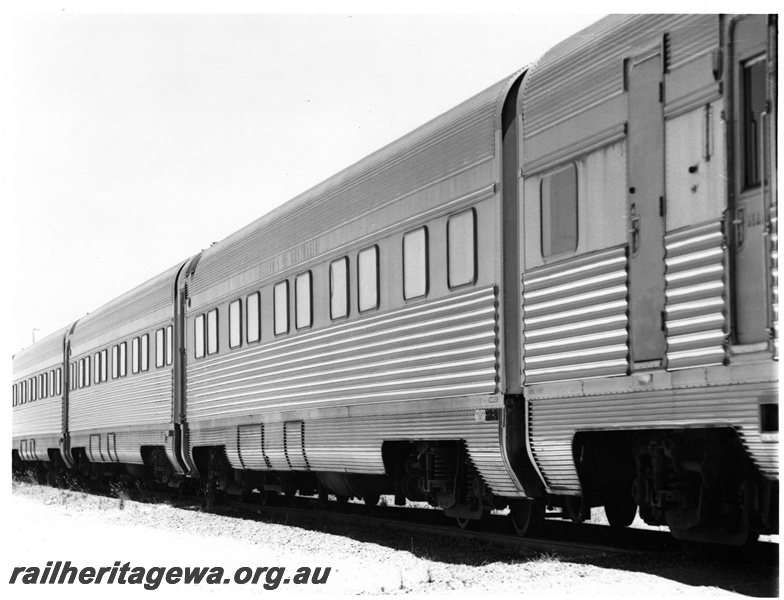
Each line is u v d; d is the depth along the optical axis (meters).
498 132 8.81
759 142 6.25
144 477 21.27
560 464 7.99
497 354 8.67
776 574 6.90
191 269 17.36
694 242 6.68
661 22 7.11
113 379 21.52
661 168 7.00
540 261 8.23
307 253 12.73
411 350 10.09
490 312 8.80
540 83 8.38
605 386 7.42
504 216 8.73
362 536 10.85
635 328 7.18
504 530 10.41
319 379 12.17
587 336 7.64
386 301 10.67
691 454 7.07
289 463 13.12
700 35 6.72
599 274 7.54
